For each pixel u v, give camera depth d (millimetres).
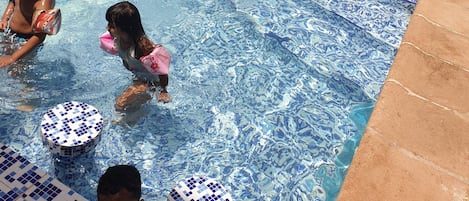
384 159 4227
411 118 4668
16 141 4691
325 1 7043
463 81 5207
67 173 4465
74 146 4133
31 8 5066
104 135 4832
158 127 5000
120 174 3432
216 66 5777
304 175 4734
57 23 4949
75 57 5582
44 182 3615
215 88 5508
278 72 5805
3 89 5102
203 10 6602
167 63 4695
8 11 5262
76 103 4516
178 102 5281
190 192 3900
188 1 6715
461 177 4176
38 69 5348
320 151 4973
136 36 4523
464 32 5934
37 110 4984
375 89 5734
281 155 4895
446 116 4754
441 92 5031
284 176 4707
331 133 5168
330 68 5934
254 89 5559
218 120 5172
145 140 4863
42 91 5156
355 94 5641
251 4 6812
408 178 4102
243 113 5277
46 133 4188
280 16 6668
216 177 4641
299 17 6691
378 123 4559
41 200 3508
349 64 6027
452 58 5484
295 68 5883
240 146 4945
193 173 4648
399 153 4305
